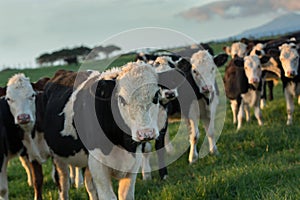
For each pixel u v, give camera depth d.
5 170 6.03
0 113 6.06
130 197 5.07
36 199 6.14
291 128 7.96
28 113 5.99
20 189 6.84
